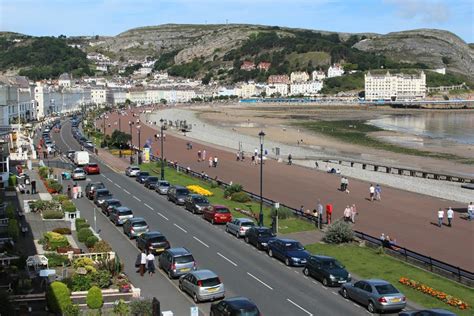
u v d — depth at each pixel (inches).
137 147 5201.8
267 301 1425.9
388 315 1338.6
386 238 2009.1
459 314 1341.0
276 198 2938.0
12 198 2600.9
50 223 2155.5
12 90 5708.7
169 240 2020.2
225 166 4160.9
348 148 5885.8
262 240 1915.6
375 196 3014.3
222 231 2190.0
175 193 2741.1
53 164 3848.4
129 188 3149.6
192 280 1433.3
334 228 2016.5
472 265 1791.3
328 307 1390.3
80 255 1674.5
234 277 1620.3
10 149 4124.0
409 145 6245.1
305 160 4798.2
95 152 4707.2
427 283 1571.1
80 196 2883.9
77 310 1221.1
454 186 3663.9
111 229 2191.2
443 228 2330.2
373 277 1627.7
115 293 1405.0
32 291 1363.2
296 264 1727.4
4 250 1667.1
